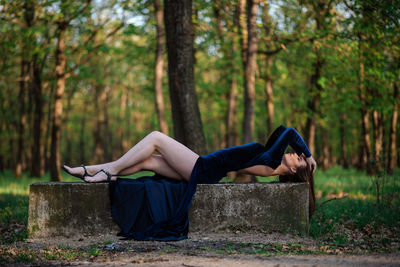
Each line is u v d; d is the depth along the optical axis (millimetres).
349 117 24016
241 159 4496
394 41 8086
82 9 11922
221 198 4312
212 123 23797
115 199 4172
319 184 11211
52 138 14023
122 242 3842
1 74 15344
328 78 13023
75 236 4152
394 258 3207
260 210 4336
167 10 7715
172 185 4254
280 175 4711
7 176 21469
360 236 4383
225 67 16766
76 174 4246
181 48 7543
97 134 26688
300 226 4352
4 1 10219
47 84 17328
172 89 7770
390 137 14281
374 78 10875
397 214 5438
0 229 4785
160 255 3316
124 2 12297
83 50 13922
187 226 4109
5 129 25781
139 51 15328
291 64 14164
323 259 3156
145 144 4332
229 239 4004
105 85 18594
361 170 17922
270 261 3070
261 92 16828
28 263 3078
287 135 4465
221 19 12523
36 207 4184
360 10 8008
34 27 11414
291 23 11492
